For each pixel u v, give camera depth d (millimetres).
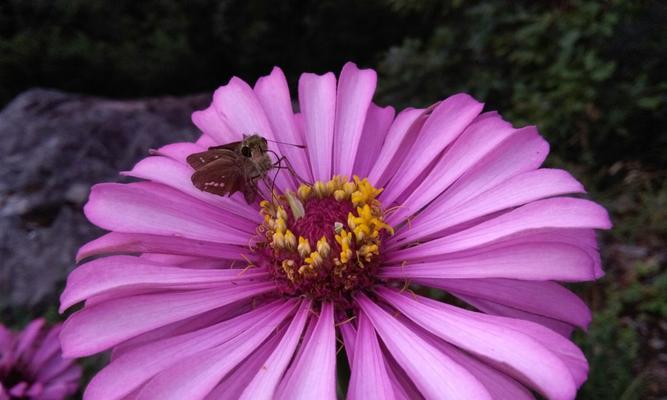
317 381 79
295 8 590
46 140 320
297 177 114
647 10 389
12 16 576
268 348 91
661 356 258
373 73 122
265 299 104
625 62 398
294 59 608
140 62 567
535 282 94
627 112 365
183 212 109
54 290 277
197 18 597
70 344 84
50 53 542
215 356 85
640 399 238
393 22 581
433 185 109
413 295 97
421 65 426
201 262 111
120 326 87
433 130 114
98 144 329
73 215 301
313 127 122
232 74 625
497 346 76
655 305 275
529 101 378
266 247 109
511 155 104
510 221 90
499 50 398
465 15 430
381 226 105
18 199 297
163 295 93
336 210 110
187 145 121
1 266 278
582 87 360
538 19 383
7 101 548
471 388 72
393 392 77
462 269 93
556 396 68
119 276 91
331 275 102
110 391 81
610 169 375
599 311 275
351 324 97
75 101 353
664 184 355
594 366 210
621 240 321
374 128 126
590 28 373
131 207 105
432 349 82
